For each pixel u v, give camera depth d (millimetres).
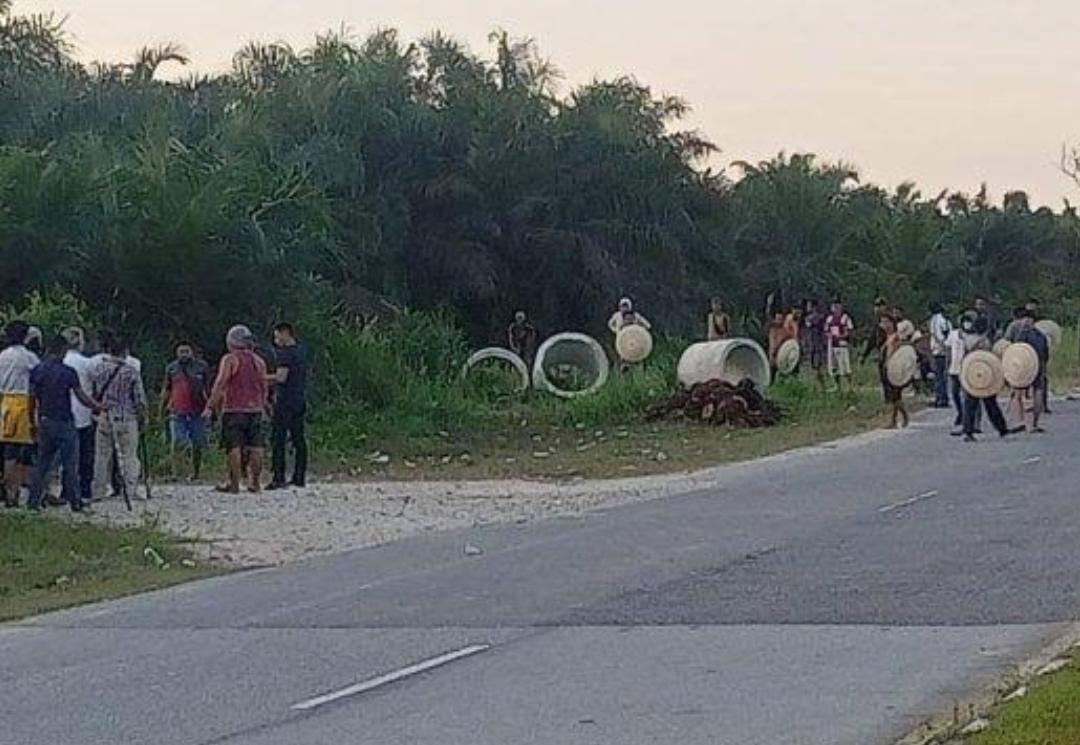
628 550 16625
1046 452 25656
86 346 23094
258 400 23422
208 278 32719
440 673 11062
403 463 28156
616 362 43031
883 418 33469
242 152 39000
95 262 32219
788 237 67000
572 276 52344
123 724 9875
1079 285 81750
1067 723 8609
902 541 16484
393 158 51250
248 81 50125
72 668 11766
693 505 20547
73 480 20828
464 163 52031
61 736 9602
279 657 11828
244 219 33531
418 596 14375
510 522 19750
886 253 72438
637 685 10477
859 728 9211
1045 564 14828
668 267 54594
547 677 10805
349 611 13742
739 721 9438
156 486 24328
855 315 64750
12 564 17234
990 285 78188
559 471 26578
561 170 53406
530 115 53250
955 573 14453
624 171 54062
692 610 13109
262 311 33406
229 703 10359
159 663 11797
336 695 10484
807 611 12914
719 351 34969
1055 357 48406
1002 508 18922
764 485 22625
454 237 51438
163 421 27516
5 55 43031
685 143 56094
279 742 9281
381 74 51375
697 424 33594
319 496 22984
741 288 60719
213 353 32938
